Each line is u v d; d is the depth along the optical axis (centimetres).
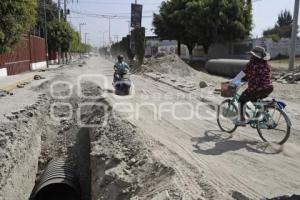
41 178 1027
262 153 791
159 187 601
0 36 1833
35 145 1199
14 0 1877
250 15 4328
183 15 4416
